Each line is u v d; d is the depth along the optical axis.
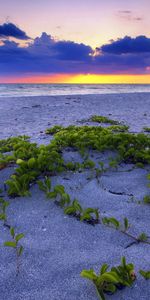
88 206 3.48
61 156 4.74
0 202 3.58
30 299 2.18
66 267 2.50
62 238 2.90
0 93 32.56
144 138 5.23
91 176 4.17
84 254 2.67
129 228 3.04
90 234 2.96
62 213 3.33
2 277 2.40
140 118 11.54
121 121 10.46
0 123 11.10
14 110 14.44
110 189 3.90
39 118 11.95
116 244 2.80
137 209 3.39
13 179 3.94
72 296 2.19
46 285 2.31
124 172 4.37
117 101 17.84
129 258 2.59
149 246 2.75
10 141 5.89
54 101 17.86
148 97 20.23
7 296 2.21
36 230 3.04
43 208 3.44
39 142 6.29
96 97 19.92
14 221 3.20
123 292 2.21
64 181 4.02
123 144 4.92
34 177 3.95
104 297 2.15
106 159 4.75
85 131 6.33
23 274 2.43
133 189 3.89
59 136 5.50
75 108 14.81
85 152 4.95
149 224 3.12
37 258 2.62
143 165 4.54
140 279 2.32
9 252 2.71
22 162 4.04
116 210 3.39
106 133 5.76
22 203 3.56
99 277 2.17
